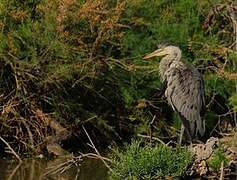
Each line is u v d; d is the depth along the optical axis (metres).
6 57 17.69
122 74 19.14
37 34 17.58
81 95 19.05
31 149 18.11
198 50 19.73
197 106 15.95
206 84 19.33
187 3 20.05
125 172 14.06
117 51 19.14
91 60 17.94
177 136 19.22
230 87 19.55
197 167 14.00
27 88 18.28
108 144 19.36
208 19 20.12
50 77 17.80
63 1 17.41
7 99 18.30
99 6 17.66
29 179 15.77
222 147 14.09
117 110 19.61
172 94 16.14
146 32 19.62
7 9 17.64
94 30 18.09
